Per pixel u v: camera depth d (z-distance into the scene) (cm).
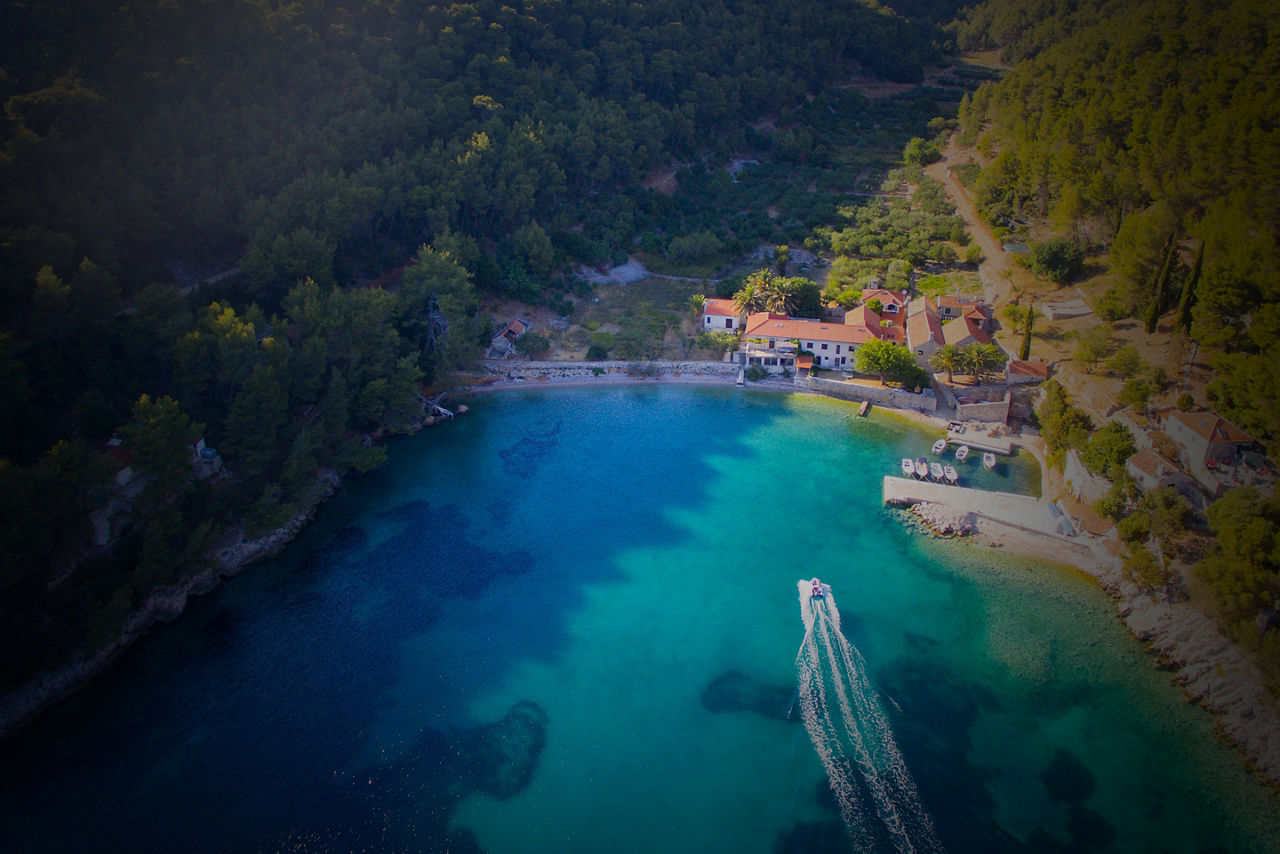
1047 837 6925
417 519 11225
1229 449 9994
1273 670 7962
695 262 18425
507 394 14612
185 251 13488
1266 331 10675
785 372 14875
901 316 15750
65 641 8312
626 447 12975
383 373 12775
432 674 8719
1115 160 16125
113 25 14325
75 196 11681
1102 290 14788
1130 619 9200
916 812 7150
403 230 16075
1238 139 13488
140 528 9325
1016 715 8112
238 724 8106
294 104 15825
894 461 12444
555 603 9712
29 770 7619
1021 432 12850
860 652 8919
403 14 19062
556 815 7200
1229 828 7019
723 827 7075
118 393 10700
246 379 10888
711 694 8438
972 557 10344
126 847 6938
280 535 10606
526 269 16800
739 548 10600
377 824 7112
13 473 7956
